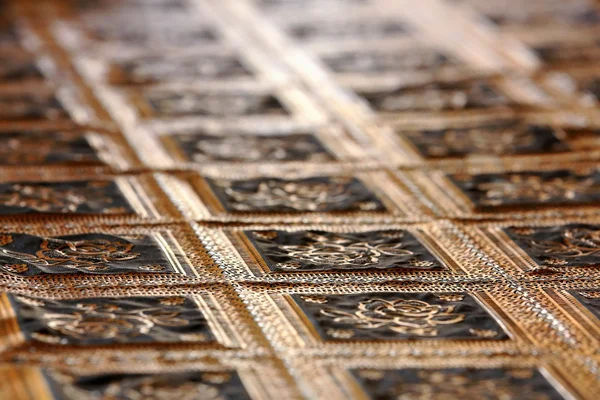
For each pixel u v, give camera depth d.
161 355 1.20
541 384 1.16
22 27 3.10
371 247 1.55
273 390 1.13
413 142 2.12
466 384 1.16
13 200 1.71
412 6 3.43
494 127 2.22
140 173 1.88
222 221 1.65
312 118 2.28
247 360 1.19
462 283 1.42
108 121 2.22
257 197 1.77
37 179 1.82
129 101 2.38
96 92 2.45
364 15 3.30
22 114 2.25
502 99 2.44
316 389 1.14
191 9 3.38
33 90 2.45
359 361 1.20
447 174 1.92
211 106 2.36
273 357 1.20
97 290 1.36
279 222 1.65
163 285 1.38
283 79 2.60
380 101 2.41
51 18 3.22
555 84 2.57
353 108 2.36
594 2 3.48
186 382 1.14
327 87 2.53
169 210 1.69
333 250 1.53
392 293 1.38
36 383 1.13
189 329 1.26
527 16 3.29
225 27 3.14
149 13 3.31
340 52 2.86
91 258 1.47
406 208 1.73
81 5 3.40
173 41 2.96
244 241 1.56
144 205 1.71
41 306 1.31
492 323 1.30
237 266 1.46
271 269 1.45
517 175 1.92
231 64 2.73
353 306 1.34
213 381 1.15
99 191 1.77
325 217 1.68
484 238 1.60
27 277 1.40
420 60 2.78
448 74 2.65
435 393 1.13
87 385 1.13
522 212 1.72
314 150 2.06
